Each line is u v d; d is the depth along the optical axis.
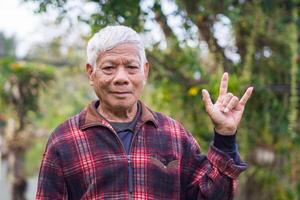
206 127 5.59
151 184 2.25
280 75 5.54
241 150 5.47
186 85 5.30
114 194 2.22
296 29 5.33
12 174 9.17
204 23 5.26
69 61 7.88
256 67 5.51
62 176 2.28
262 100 5.43
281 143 5.59
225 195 2.31
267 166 5.71
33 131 9.24
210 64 5.75
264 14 5.32
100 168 2.23
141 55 2.28
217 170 2.29
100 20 4.66
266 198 5.76
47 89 8.68
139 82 2.27
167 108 5.74
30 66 8.38
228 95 2.31
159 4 4.79
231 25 5.23
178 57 5.24
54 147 2.30
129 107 2.28
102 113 2.34
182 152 2.36
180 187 2.37
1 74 8.20
